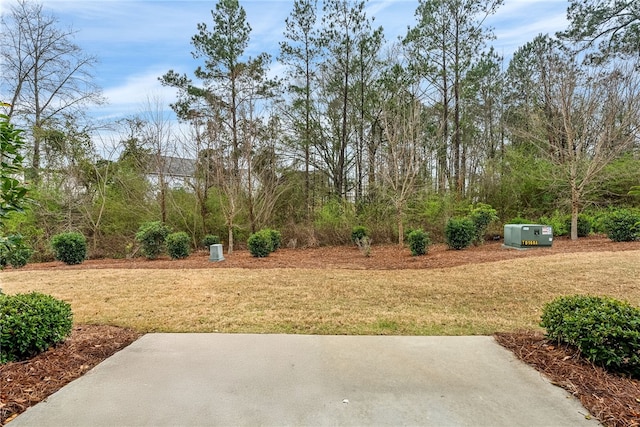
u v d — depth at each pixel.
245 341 3.37
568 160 10.19
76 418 2.09
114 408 2.19
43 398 2.30
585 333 2.67
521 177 13.09
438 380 2.54
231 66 13.59
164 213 11.73
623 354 2.50
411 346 3.20
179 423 2.04
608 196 12.16
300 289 5.50
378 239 12.28
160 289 5.56
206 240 11.09
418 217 12.31
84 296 5.15
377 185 11.47
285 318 4.09
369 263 7.98
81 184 11.41
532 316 4.07
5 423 2.04
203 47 13.35
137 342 3.35
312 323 3.91
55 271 7.26
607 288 5.05
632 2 11.88
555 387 2.41
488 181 13.73
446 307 4.47
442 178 13.94
